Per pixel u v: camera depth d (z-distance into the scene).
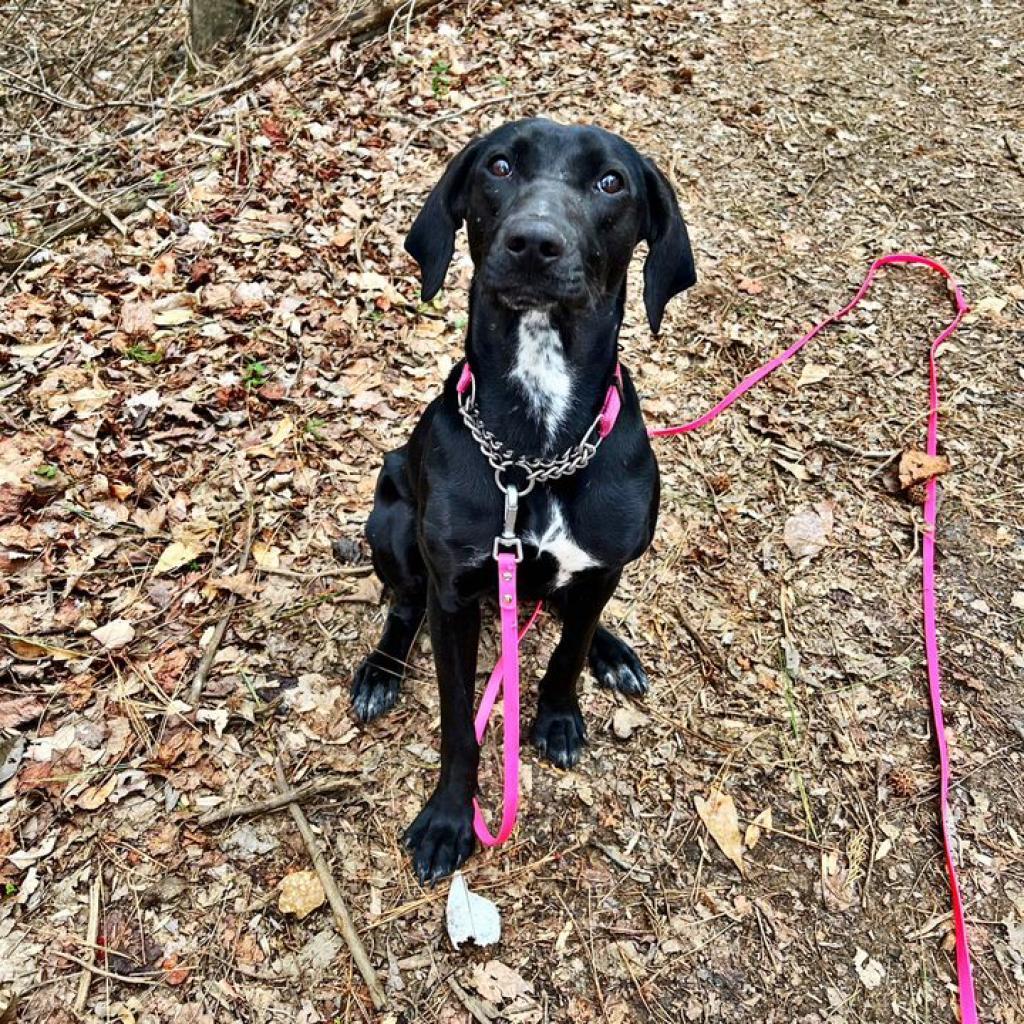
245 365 1.15
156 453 1.04
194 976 0.68
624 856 0.77
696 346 1.24
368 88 1.63
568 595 0.77
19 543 0.94
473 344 0.68
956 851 0.78
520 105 1.61
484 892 0.74
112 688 0.84
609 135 0.69
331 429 1.10
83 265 1.27
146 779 0.78
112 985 0.68
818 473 1.08
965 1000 0.69
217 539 0.97
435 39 1.74
